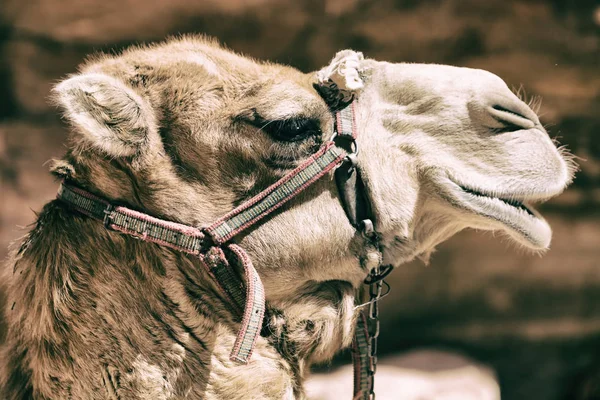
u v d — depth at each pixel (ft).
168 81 9.71
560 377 23.50
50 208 9.95
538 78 21.89
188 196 9.54
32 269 9.75
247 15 21.98
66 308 9.36
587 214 22.68
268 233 9.73
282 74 10.14
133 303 9.41
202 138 9.53
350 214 10.03
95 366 9.23
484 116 10.18
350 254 10.09
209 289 9.65
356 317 10.60
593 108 22.17
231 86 9.73
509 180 10.03
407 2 21.75
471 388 19.92
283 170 9.75
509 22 21.70
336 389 19.13
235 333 9.72
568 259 22.90
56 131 23.34
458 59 22.08
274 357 9.87
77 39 22.67
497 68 21.94
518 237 10.17
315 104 9.86
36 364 9.43
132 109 9.31
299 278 9.98
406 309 23.06
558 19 21.85
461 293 23.11
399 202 10.08
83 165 9.68
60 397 9.29
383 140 10.22
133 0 22.02
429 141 10.19
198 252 9.44
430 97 10.31
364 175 10.06
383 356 22.89
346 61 10.42
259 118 9.60
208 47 10.37
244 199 9.68
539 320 23.29
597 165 22.43
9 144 23.11
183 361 9.41
